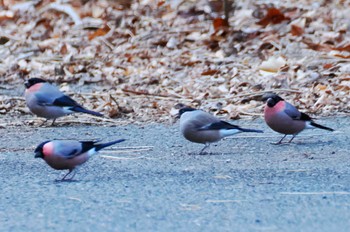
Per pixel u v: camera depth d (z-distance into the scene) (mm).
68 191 9953
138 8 23719
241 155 12078
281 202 9281
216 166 11305
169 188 10008
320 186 9992
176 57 19250
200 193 9734
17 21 24094
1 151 12523
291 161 11547
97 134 13797
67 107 14430
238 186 10055
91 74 18469
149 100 16062
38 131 14133
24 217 8844
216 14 22406
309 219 8625
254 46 19531
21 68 19188
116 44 20953
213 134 12141
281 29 20453
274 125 12805
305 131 13797
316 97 15844
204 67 18328
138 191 9883
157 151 12453
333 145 12680
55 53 20625
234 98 15906
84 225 8508
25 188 10156
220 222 8531
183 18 22453
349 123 14273
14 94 17125
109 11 23812
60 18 23938
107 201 9430
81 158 10555
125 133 13836
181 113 12312
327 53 18625
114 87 17453
